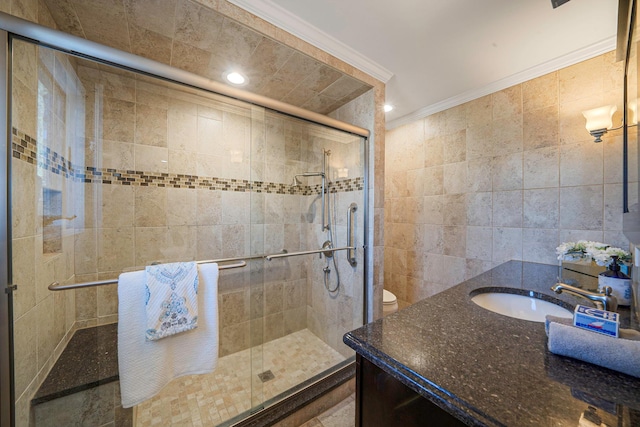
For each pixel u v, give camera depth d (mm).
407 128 2459
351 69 1562
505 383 499
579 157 1473
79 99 1316
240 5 1133
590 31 1298
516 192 1735
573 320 630
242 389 1490
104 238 1431
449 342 660
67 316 1202
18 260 850
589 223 1433
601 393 467
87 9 1046
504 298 1182
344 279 1896
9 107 788
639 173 763
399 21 1251
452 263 2109
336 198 1924
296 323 2033
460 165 2055
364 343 665
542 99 1617
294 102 1933
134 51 1342
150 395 1007
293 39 1298
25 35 809
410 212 2436
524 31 1309
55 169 1121
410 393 589
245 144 1901
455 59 1554
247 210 1939
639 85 774
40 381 979
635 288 894
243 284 1899
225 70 1521
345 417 1386
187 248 1742
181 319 1080
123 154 1508
